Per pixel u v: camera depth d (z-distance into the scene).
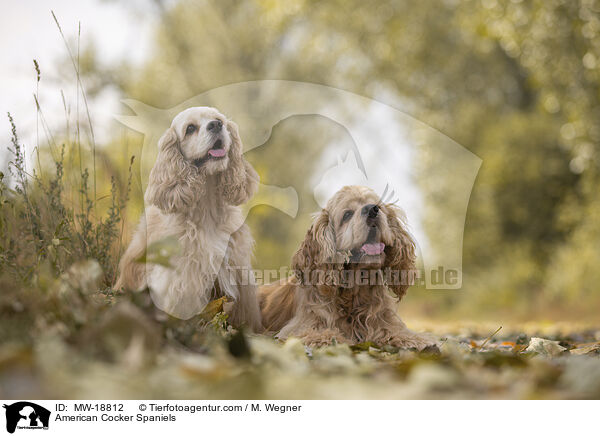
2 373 2.13
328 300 5.10
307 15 20.62
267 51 22.02
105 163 5.68
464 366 3.09
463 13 17.03
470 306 19.12
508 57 22.33
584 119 15.12
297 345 3.57
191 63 21.66
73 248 4.19
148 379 2.20
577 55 14.54
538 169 20.95
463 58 22.22
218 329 4.08
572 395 2.40
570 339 6.26
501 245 21.44
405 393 2.38
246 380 2.27
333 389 2.36
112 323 2.54
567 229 18.64
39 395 2.07
